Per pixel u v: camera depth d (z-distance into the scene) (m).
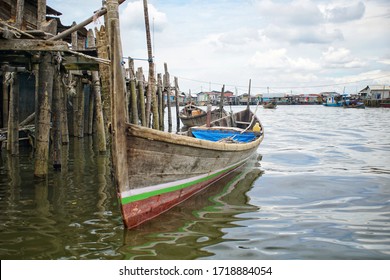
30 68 9.16
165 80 22.69
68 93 14.35
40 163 8.80
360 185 8.80
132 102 14.48
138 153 5.54
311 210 6.82
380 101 69.56
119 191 5.36
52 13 17.73
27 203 7.00
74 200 7.22
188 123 25.09
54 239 5.29
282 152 14.36
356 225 6.02
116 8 5.86
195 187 7.62
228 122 16.25
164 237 5.38
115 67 5.20
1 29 7.52
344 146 16.09
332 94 100.31
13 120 11.63
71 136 17.64
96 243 5.14
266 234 5.57
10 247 5.02
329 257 4.80
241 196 7.74
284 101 99.56
